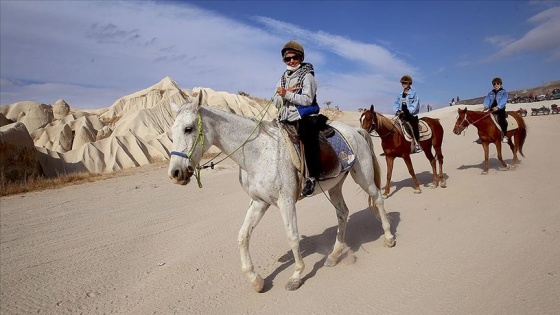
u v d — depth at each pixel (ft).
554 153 47.70
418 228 24.12
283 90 17.11
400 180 40.55
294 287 17.47
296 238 17.42
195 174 16.71
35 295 19.36
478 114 40.47
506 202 27.40
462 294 15.28
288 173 17.06
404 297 15.67
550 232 20.39
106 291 19.39
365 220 27.02
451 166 46.47
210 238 26.27
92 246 26.96
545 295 14.32
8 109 179.63
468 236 21.40
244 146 16.75
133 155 98.58
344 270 19.03
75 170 89.86
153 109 141.90
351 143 20.53
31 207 46.37
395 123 33.19
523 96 182.29
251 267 17.44
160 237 28.02
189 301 17.43
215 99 177.78
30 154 75.87
